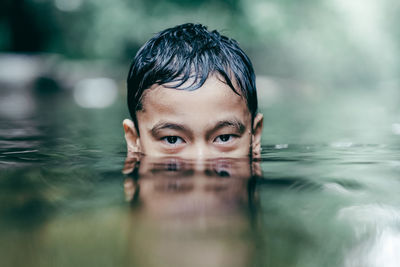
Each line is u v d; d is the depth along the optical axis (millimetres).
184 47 2328
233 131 2213
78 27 17641
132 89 2408
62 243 936
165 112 2186
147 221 1081
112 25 16891
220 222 1073
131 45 17062
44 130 4211
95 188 1489
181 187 1483
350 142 3324
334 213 1156
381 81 17922
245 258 861
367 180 1647
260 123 2533
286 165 2035
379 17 18984
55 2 17750
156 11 16531
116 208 1210
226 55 2316
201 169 1858
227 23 16172
